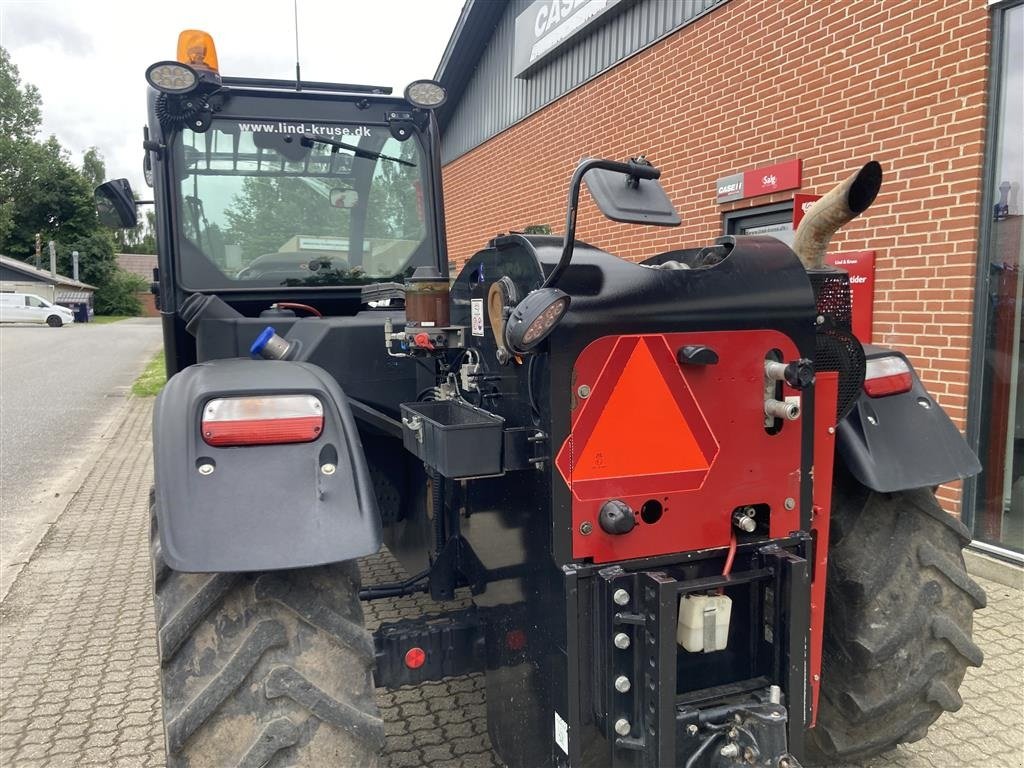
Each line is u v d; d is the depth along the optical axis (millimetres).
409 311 2262
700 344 1720
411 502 2854
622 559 1715
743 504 1807
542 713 1816
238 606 1688
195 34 3068
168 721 1603
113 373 16859
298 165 3232
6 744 2811
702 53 6652
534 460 1717
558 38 8789
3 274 51312
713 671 1874
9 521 5805
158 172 3037
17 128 64125
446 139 12969
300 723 1643
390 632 2092
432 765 2582
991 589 4086
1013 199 4332
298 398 1776
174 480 1661
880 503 2152
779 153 5863
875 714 2109
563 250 1581
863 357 2082
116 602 4172
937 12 4555
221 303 2852
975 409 4508
